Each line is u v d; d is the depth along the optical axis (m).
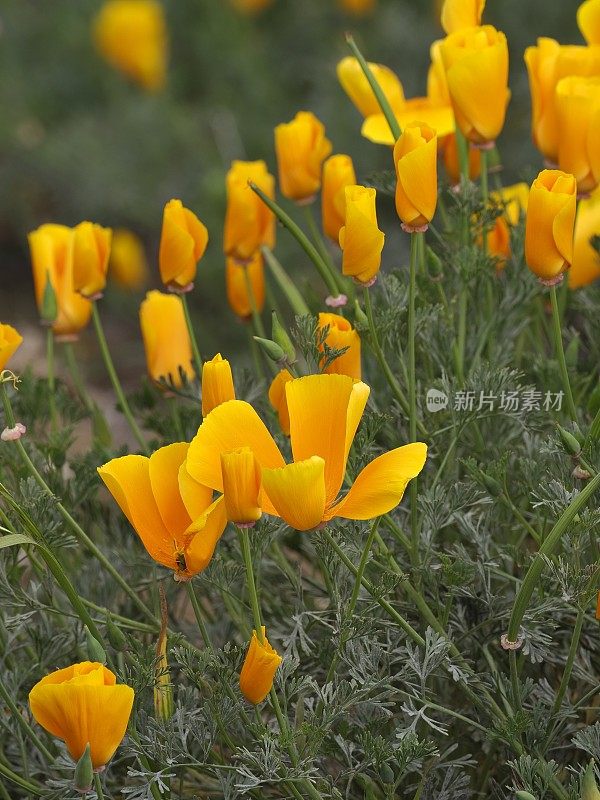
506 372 1.26
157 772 1.20
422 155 1.22
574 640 1.21
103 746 1.16
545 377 1.30
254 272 1.35
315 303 1.35
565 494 1.21
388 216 2.76
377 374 1.31
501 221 1.34
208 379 1.19
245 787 1.19
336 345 1.23
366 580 1.23
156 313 1.33
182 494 1.18
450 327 1.30
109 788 1.26
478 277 1.30
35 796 1.25
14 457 1.30
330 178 1.30
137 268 2.80
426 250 1.30
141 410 1.36
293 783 1.20
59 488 1.30
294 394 1.17
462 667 1.23
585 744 1.21
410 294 1.24
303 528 1.17
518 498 1.28
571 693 1.27
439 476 1.26
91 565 1.31
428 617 1.23
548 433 1.29
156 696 1.21
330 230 1.31
